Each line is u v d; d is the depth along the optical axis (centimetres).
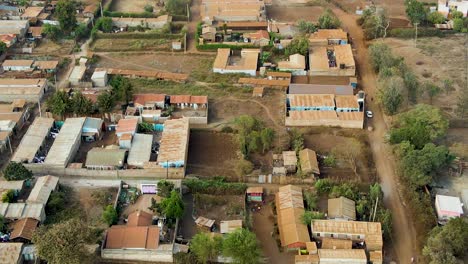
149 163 14650
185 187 14138
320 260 12031
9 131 15775
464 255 12212
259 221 13425
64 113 16712
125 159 15038
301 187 14350
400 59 19438
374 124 16950
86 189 14138
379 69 19300
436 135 15525
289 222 12988
